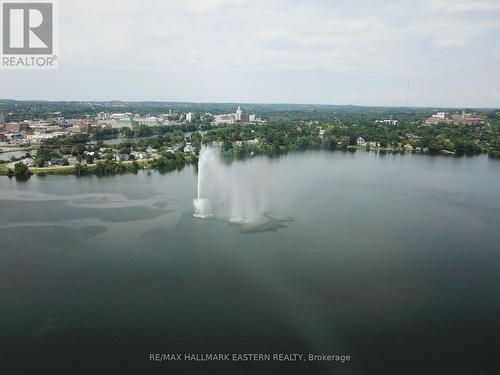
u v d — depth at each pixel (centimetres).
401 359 7100
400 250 11475
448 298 8969
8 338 7538
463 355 7219
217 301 8750
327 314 8331
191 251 11231
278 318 8169
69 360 7000
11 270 10100
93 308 8475
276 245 11706
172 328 7850
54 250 11288
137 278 9712
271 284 9456
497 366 6969
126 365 6894
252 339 7556
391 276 9925
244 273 9962
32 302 8688
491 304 8762
